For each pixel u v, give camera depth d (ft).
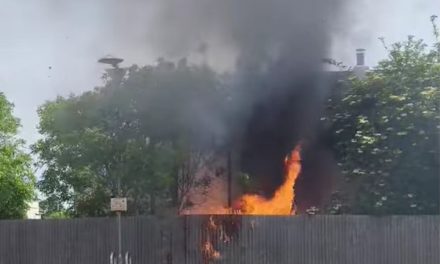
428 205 44.83
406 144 45.96
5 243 47.01
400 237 42.06
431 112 45.42
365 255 42.34
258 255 43.42
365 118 49.06
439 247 41.60
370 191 45.98
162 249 44.47
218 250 43.86
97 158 49.14
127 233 45.09
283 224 43.42
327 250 42.78
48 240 46.44
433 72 48.47
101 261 45.37
